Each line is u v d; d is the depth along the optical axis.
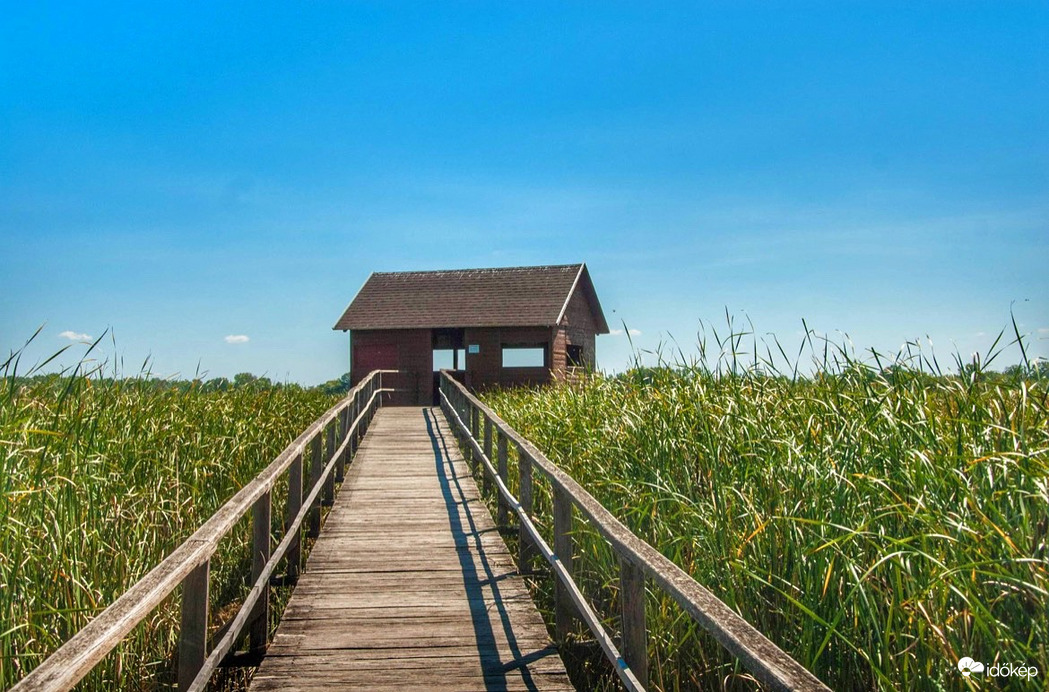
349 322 24.50
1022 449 3.77
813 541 4.14
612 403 8.70
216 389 10.80
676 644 4.62
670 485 5.78
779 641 4.24
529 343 23.53
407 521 8.48
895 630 3.56
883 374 5.09
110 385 7.31
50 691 2.08
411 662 4.73
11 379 5.30
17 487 4.73
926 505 3.85
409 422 18.06
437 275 26.75
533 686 4.40
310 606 5.78
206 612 3.65
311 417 13.48
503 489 7.64
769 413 5.96
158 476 6.45
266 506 5.31
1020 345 4.41
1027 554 3.41
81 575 4.80
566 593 5.25
